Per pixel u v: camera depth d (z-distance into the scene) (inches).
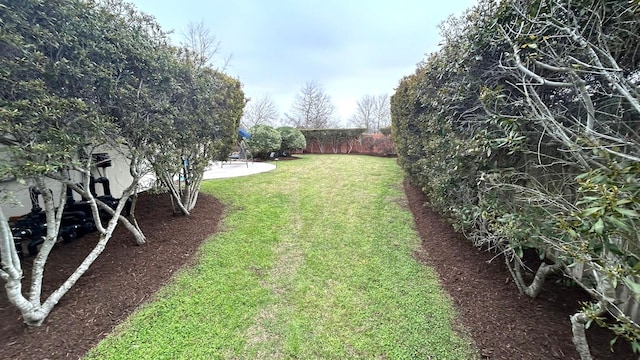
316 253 150.4
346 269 134.0
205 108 175.9
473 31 94.8
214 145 207.8
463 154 100.3
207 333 91.8
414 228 181.9
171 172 165.2
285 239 167.9
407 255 147.0
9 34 75.1
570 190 82.0
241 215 207.2
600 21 65.4
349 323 97.3
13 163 80.5
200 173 205.2
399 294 113.3
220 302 108.0
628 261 53.4
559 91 87.4
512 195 92.8
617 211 45.1
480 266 128.4
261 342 88.8
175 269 129.3
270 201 244.1
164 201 226.2
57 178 97.0
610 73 62.4
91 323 92.1
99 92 105.3
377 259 143.2
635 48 70.7
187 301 107.6
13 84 79.0
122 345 85.0
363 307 105.8
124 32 110.1
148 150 134.6
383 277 126.4
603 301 60.5
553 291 104.1
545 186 88.1
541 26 75.4
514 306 97.8
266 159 593.3
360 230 180.5
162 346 85.6
